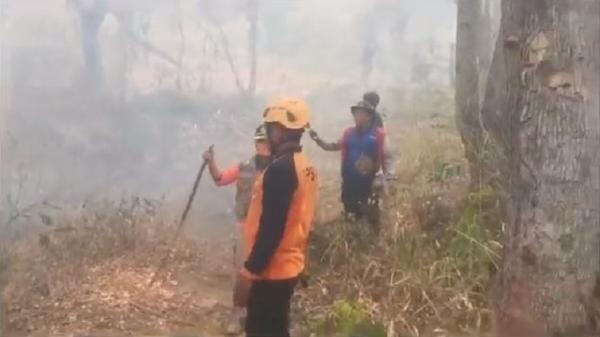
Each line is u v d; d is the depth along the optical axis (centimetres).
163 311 605
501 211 631
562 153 482
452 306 572
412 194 711
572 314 489
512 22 505
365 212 677
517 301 502
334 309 569
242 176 588
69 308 600
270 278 452
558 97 478
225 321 593
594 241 489
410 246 630
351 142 685
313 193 458
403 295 586
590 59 477
